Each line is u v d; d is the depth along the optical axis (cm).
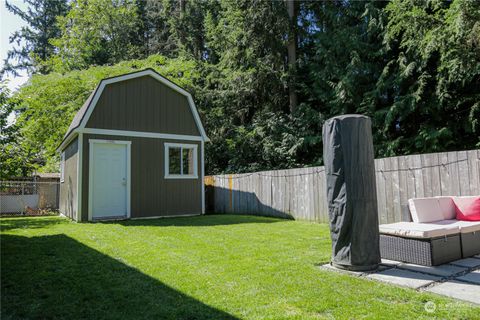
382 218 692
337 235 398
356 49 1414
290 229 703
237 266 402
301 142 1441
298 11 1702
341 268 392
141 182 987
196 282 345
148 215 987
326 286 329
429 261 405
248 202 1079
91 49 2375
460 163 567
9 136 964
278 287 327
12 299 305
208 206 1276
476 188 544
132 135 982
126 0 2452
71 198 991
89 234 645
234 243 544
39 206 1482
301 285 333
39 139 1659
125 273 380
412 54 1229
